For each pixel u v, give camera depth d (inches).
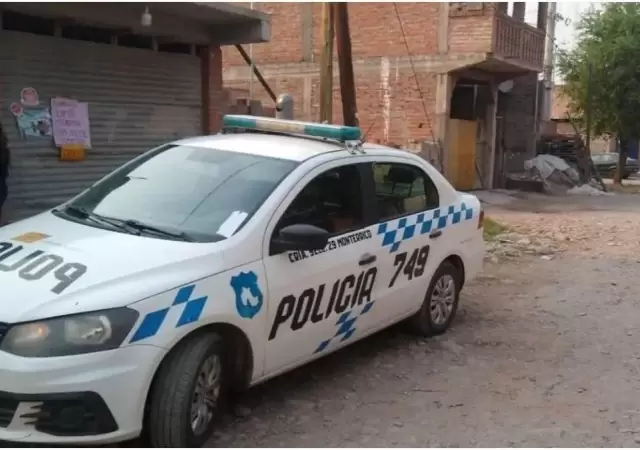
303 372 211.0
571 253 441.4
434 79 816.3
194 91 431.5
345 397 193.6
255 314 161.6
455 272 253.8
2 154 296.7
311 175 185.9
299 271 174.9
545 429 178.2
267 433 168.9
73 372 131.4
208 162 191.2
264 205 172.4
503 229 537.6
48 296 136.6
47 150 345.7
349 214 199.5
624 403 197.2
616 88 1124.5
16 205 332.5
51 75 344.5
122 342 135.4
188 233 165.8
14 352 131.2
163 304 142.3
